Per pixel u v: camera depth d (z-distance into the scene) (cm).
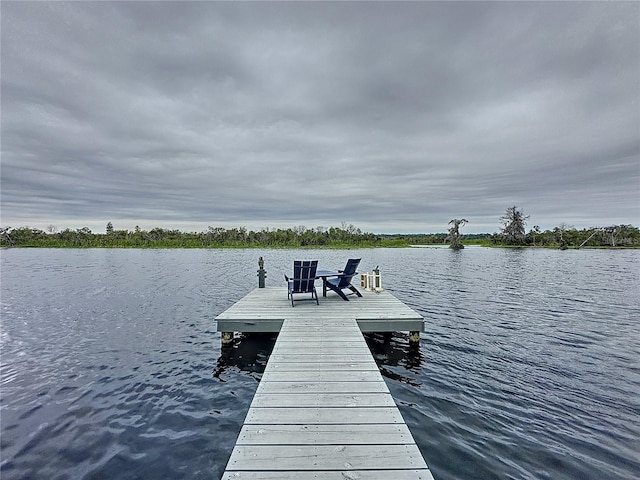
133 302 1157
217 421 393
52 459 323
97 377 523
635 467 305
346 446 232
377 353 622
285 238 5606
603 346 664
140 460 321
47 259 3391
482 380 501
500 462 312
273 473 203
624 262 2938
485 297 1234
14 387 486
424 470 207
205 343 697
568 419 390
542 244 6106
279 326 608
